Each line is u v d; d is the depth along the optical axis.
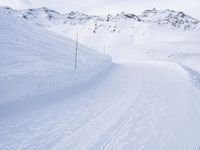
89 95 15.10
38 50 22.58
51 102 12.75
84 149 7.96
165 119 11.39
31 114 10.70
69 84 16.95
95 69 24.38
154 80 22.30
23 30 28.53
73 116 10.99
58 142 8.34
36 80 14.10
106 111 12.11
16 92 12.32
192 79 23.56
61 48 28.66
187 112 12.59
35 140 8.34
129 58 93.44
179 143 8.91
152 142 8.85
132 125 10.43
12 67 15.05
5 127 9.11
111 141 8.72
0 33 22.55
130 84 19.73
